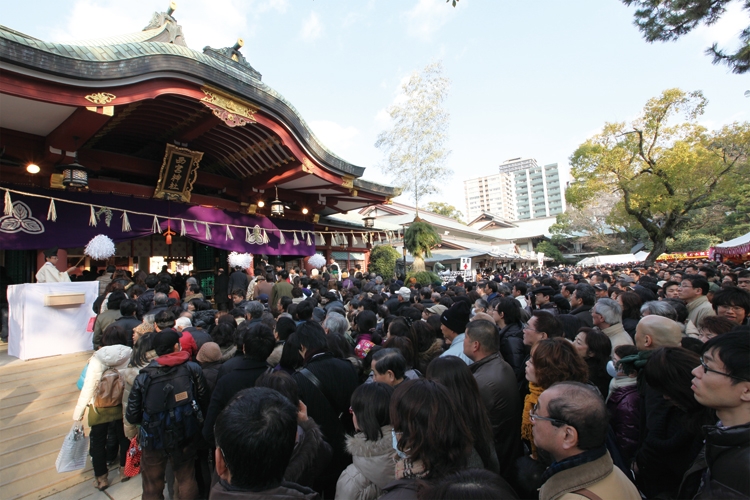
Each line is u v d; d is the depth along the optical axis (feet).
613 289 19.07
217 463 5.25
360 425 6.75
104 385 12.57
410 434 5.27
